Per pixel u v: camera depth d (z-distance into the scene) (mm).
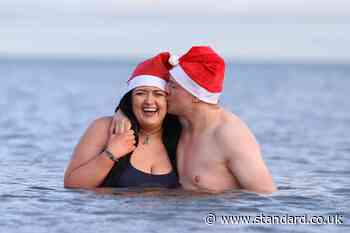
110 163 9508
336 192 10336
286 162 14875
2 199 9297
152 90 9391
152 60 9516
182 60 9430
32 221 8188
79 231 7785
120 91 61219
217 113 9562
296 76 152125
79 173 9633
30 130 22750
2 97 46875
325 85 87000
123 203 8891
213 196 9227
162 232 7742
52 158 14539
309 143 20125
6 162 13602
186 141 9711
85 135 9844
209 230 7871
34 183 10555
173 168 9703
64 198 9203
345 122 29906
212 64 9359
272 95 56469
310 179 11867
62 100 45094
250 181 9375
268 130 25016
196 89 9328
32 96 49375
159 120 9516
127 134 9539
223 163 9445
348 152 17547
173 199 9062
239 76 146000
